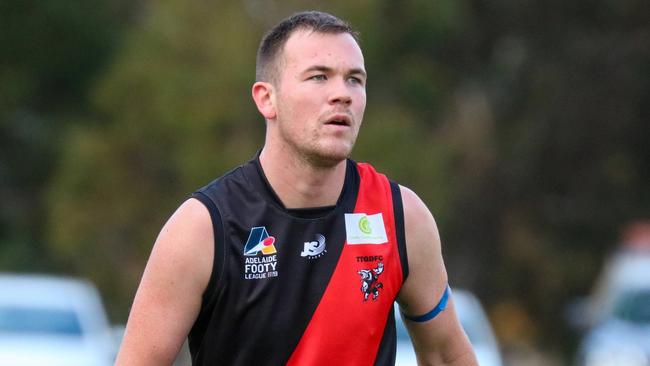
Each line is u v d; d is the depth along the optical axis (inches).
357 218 702.5
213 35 4109.3
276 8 4138.8
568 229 4980.3
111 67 4480.8
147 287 690.2
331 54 688.4
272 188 697.6
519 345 4822.8
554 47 4972.9
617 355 2253.9
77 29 5103.3
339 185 703.7
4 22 5059.1
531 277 4896.7
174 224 690.8
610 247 4975.4
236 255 688.4
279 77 698.2
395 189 716.7
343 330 693.3
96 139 4207.7
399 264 708.7
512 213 4879.4
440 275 727.1
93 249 4195.4
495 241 4852.4
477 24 4960.6
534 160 4906.5
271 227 692.7
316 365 692.7
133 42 4313.5
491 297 4874.5
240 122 4089.6
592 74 4945.9
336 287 693.9
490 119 4790.8
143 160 4195.4
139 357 686.5
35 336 2066.9
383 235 705.0
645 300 2393.0
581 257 4938.5
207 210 689.6
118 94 4151.1
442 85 4667.8
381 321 703.1
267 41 708.7
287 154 695.1
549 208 4936.0
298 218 695.1
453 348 745.0
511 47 4972.9
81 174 4197.8
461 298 2026.3
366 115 4210.1
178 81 4082.2
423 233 716.0
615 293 2458.2
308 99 685.3
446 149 4493.1
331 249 696.4
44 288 2194.9
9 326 2089.1
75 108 5167.3
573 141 4936.0
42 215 4992.6
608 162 4958.2
